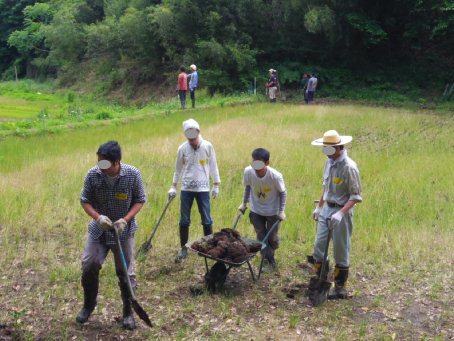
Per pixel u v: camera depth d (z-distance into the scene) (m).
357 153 14.31
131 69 38.56
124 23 35.72
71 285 6.22
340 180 5.95
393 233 8.17
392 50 35.28
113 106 34.31
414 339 5.27
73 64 45.53
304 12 32.75
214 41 31.33
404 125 19.47
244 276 6.75
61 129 17.75
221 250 5.96
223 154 13.30
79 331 5.21
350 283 6.61
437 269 7.05
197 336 5.18
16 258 6.92
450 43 35.12
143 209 8.82
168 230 7.99
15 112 28.27
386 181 11.34
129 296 5.22
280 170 12.10
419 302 6.12
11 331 5.16
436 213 9.30
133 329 5.28
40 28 47.47
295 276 6.79
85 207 5.11
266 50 34.31
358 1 32.69
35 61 49.78
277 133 16.28
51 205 9.00
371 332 5.36
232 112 22.05
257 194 6.84
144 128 17.75
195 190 7.09
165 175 11.39
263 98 29.20
